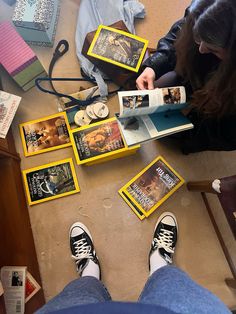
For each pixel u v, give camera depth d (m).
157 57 1.26
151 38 1.54
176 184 1.39
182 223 1.36
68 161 1.39
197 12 0.72
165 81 1.15
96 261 1.27
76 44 1.50
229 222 1.00
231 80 0.76
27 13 1.37
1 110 1.28
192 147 1.28
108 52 1.40
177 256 1.32
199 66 0.95
